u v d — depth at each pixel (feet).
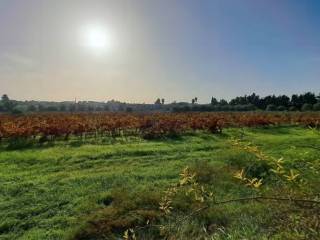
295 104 348.38
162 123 100.12
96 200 35.86
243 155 45.09
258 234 16.80
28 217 32.55
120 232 28.14
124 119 111.96
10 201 36.58
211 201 11.60
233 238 20.27
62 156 61.21
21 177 46.83
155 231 26.35
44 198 37.40
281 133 110.93
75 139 92.07
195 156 61.46
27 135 86.94
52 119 115.65
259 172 32.78
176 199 28.45
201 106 350.64
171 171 48.06
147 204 32.32
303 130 119.55
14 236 28.99
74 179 44.60
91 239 27.89
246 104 370.32
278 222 10.61
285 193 10.55
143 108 459.32
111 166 53.72
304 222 9.64
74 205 35.37
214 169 41.06
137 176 45.47
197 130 114.62
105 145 77.46
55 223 31.17
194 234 20.81
